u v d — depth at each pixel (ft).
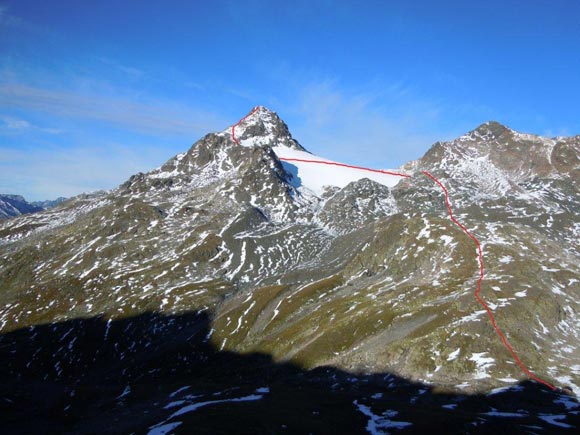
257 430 311.68
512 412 334.24
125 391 541.75
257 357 555.69
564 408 337.93
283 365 505.66
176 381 560.61
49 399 554.46
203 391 480.23
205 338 654.94
